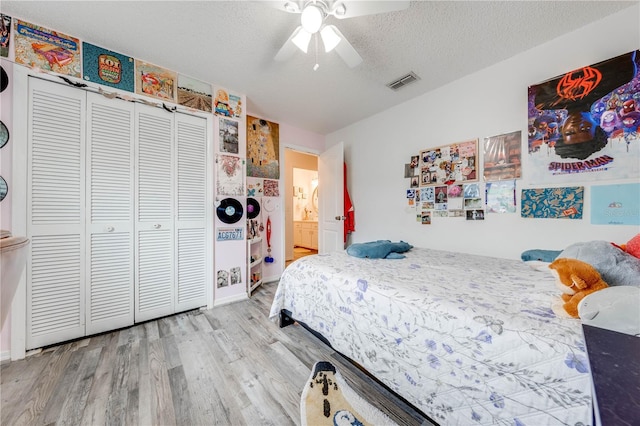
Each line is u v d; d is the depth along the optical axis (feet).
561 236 5.51
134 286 6.54
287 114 10.18
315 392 3.94
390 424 3.45
